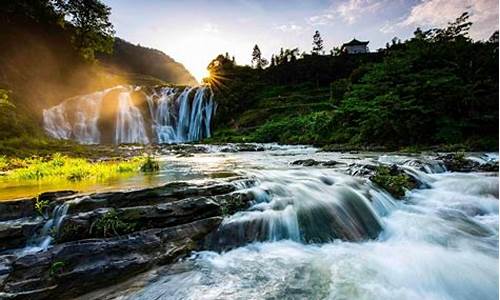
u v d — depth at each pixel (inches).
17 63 1380.4
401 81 1045.8
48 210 217.3
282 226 241.4
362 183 325.7
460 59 1065.5
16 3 1406.3
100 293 162.9
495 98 860.6
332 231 249.9
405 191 337.7
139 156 699.4
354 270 194.5
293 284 176.7
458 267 199.6
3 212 212.5
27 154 633.6
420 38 1254.3
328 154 746.2
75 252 173.8
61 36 1632.6
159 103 1879.9
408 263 203.9
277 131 1457.9
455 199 331.0
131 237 195.3
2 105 833.5
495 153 684.1
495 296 173.0
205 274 185.5
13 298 147.8
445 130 840.9
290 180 326.0
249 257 209.6
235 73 2534.5
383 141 925.8
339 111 1153.4
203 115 2044.8
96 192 242.8
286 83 2726.4
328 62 2696.9
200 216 229.5
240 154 798.5
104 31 1791.3
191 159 642.2
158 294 164.4
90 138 1541.6
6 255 177.5
